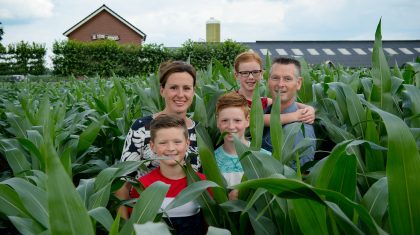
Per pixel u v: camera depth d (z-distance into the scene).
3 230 2.12
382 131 2.32
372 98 2.43
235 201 1.61
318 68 6.67
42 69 24.55
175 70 2.52
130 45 21.11
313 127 3.02
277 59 2.86
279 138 1.82
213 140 2.82
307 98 3.30
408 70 3.22
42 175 1.75
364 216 1.16
